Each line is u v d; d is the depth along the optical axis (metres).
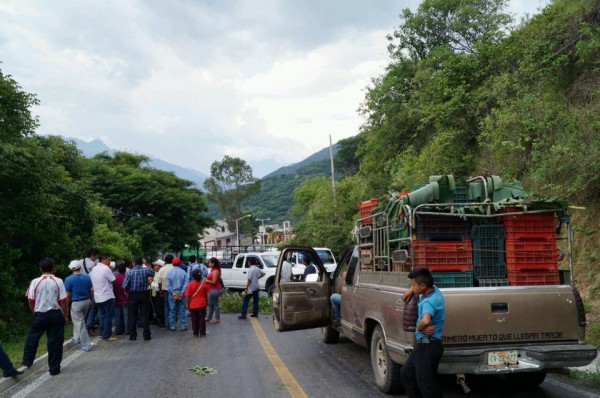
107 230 26.27
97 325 13.30
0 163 12.66
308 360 8.88
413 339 5.71
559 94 15.11
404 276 6.17
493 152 17.20
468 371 5.70
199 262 15.61
